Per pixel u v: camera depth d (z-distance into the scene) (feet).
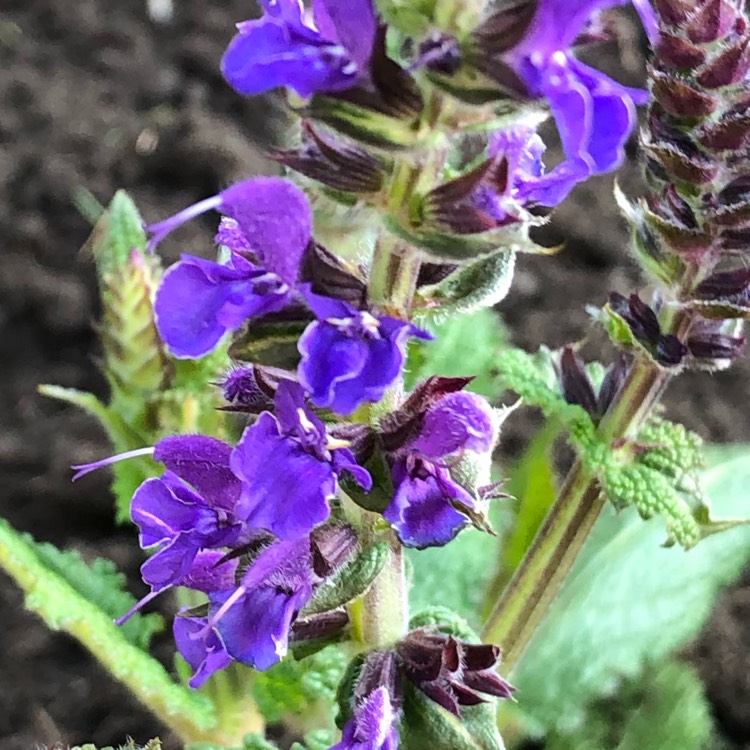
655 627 0.55
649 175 0.39
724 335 0.41
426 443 0.29
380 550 0.32
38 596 0.45
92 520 0.69
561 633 0.55
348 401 0.26
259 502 0.27
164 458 0.31
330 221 0.29
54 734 0.63
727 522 0.43
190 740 0.50
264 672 0.46
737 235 0.37
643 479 0.42
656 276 0.40
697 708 0.58
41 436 0.71
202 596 0.49
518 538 0.57
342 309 0.27
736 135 0.36
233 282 0.28
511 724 0.57
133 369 0.48
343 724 0.34
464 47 0.26
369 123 0.26
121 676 0.46
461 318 0.56
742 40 0.35
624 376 0.44
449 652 0.34
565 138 0.25
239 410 0.31
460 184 0.27
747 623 0.67
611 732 0.58
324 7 0.26
